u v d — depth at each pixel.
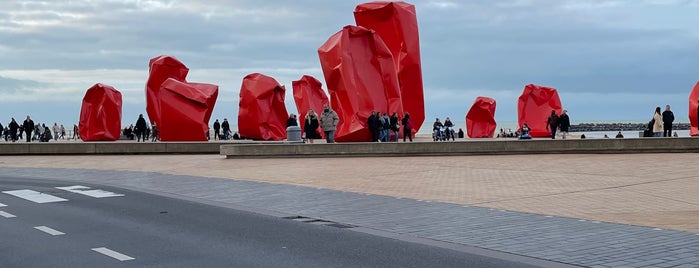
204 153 37.16
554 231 11.63
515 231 11.76
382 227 12.50
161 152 37.00
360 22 47.84
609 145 31.48
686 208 14.27
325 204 15.76
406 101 47.47
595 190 17.61
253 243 10.98
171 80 46.25
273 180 21.61
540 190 17.86
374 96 41.12
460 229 12.10
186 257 9.87
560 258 9.47
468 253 10.02
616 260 9.21
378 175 22.61
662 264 8.89
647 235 11.02
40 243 11.05
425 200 16.25
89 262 9.54
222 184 20.48
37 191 19.06
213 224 13.01
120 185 20.66
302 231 12.15
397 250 10.30
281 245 10.79
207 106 45.94
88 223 13.18
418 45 47.66
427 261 9.48
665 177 20.41
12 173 25.73
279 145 32.00
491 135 62.16
